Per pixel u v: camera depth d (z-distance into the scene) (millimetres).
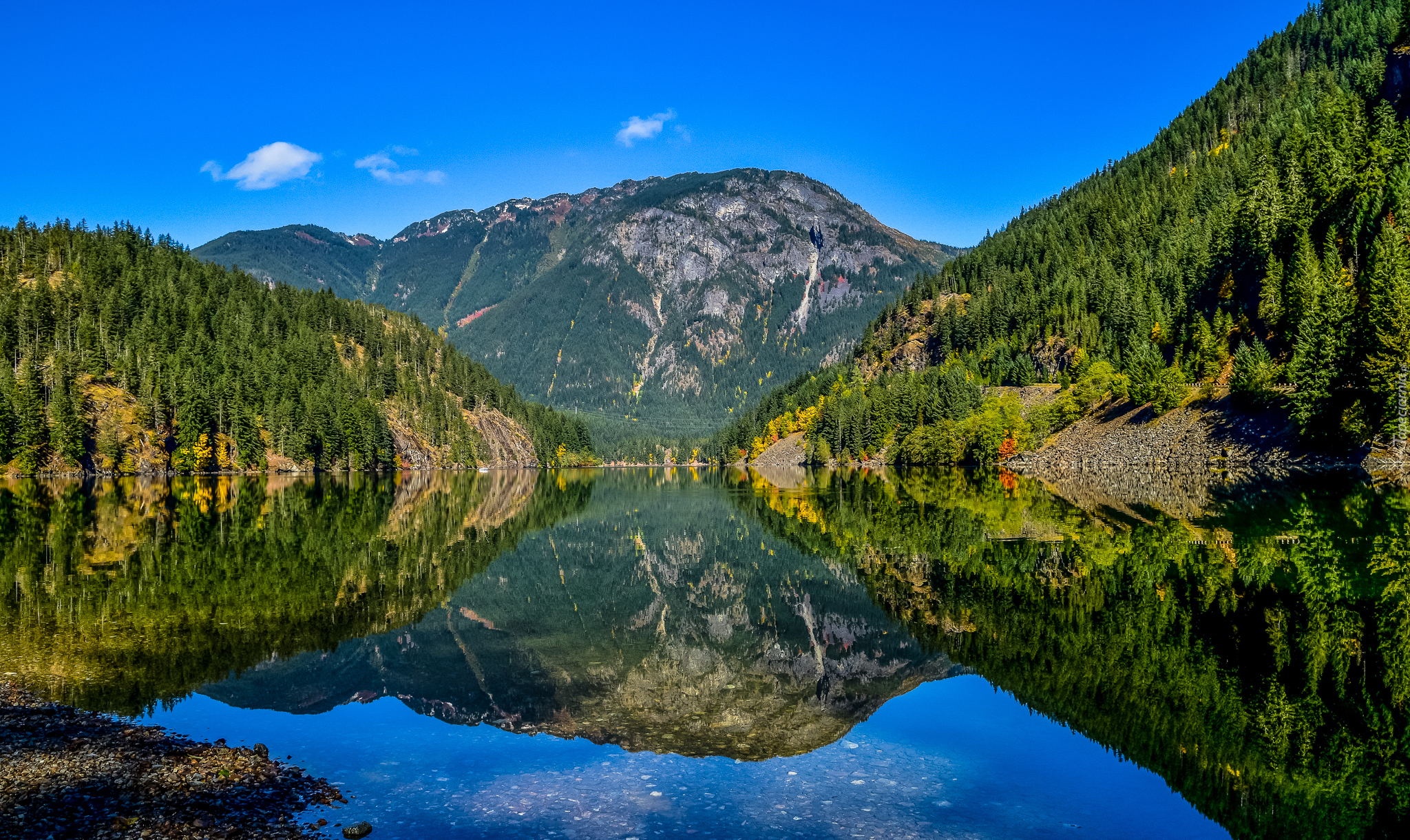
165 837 12133
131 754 15680
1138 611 26047
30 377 130750
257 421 165875
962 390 159000
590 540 55688
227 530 54719
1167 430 99875
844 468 181125
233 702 19688
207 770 14930
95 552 43250
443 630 28547
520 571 41969
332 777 15000
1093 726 16938
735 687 21812
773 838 12359
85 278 183375
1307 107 183250
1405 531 38688
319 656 24281
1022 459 128125
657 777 15055
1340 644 21156
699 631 29250
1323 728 16125
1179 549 36781
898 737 16953
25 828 12312
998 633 25281
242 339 190500
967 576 35188
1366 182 97000
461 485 135125
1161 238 183125
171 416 150000
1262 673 19281
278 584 35188
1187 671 19812
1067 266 199875
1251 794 13398
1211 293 125375
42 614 28469
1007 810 13273
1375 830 12070
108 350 158000
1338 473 68875
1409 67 122375
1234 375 89625
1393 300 67188
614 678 22906
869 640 26016
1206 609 25516
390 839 12336
